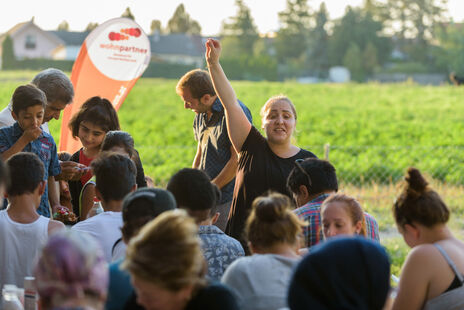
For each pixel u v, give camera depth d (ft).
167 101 148.66
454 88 188.03
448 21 415.44
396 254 31.04
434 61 400.67
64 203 18.86
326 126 105.09
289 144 16.67
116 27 22.88
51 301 6.47
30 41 360.07
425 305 10.27
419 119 119.85
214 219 12.39
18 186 12.16
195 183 11.70
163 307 7.38
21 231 12.14
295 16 418.31
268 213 9.98
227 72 342.23
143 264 7.06
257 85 201.57
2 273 12.04
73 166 16.98
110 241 12.10
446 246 10.26
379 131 98.12
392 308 10.47
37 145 16.11
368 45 389.60
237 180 16.78
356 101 159.84
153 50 385.91
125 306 8.75
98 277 6.61
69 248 6.44
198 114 20.12
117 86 23.04
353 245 7.18
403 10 422.00
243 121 16.60
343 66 398.62
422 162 58.75
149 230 7.24
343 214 11.89
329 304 6.93
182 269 7.07
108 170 12.56
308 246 13.50
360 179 53.93
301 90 187.42
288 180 14.44
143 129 102.94
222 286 7.89
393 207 10.87
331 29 417.08
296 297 7.04
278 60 416.46
